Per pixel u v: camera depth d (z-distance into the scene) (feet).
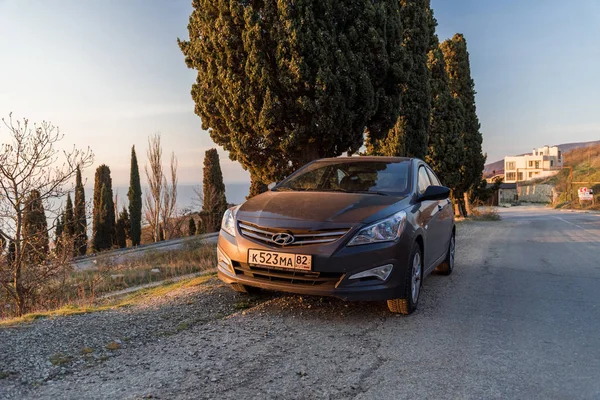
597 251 31.53
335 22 27.43
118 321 13.09
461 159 69.62
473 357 10.75
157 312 14.14
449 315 14.35
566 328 13.14
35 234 26.48
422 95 50.39
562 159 359.05
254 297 15.87
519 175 367.66
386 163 17.84
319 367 9.99
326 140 28.22
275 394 8.63
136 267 49.11
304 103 25.73
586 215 100.22
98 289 33.73
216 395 8.54
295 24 25.03
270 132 26.86
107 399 8.27
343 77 26.71
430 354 10.90
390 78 30.96
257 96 26.66
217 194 125.08
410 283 13.74
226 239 14.40
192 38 29.73
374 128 32.50
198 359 10.34
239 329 12.57
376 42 28.19
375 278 12.90
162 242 91.25
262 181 31.50
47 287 28.63
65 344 10.98
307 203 14.38
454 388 9.03
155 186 120.26
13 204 25.53
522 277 21.25
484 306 15.60
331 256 12.58
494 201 258.78
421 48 50.16
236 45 26.84
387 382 9.27
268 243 13.35
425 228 15.56
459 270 23.29
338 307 14.84
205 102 29.32
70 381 9.00
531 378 9.57
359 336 12.14
